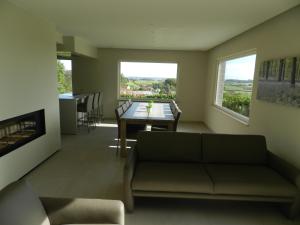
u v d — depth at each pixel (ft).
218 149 9.00
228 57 16.89
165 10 9.55
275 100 9.74
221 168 8.38
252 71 12.98
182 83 23.25
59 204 5.23
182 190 7.33
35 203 4.83
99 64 23.07
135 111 14.89
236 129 14.28
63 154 13.08
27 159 10.27
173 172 7.87
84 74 23.30
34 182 9.70
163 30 13.55
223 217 7.62
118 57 22.88
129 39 17.20
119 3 8.77
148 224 7.14
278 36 9.83
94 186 9.45
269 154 8.88
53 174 10.49
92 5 9.08
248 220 7.50
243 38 13.73
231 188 7.23
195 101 23.53
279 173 8.09
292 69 8.54
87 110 18.52
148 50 22.76
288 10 9.10
